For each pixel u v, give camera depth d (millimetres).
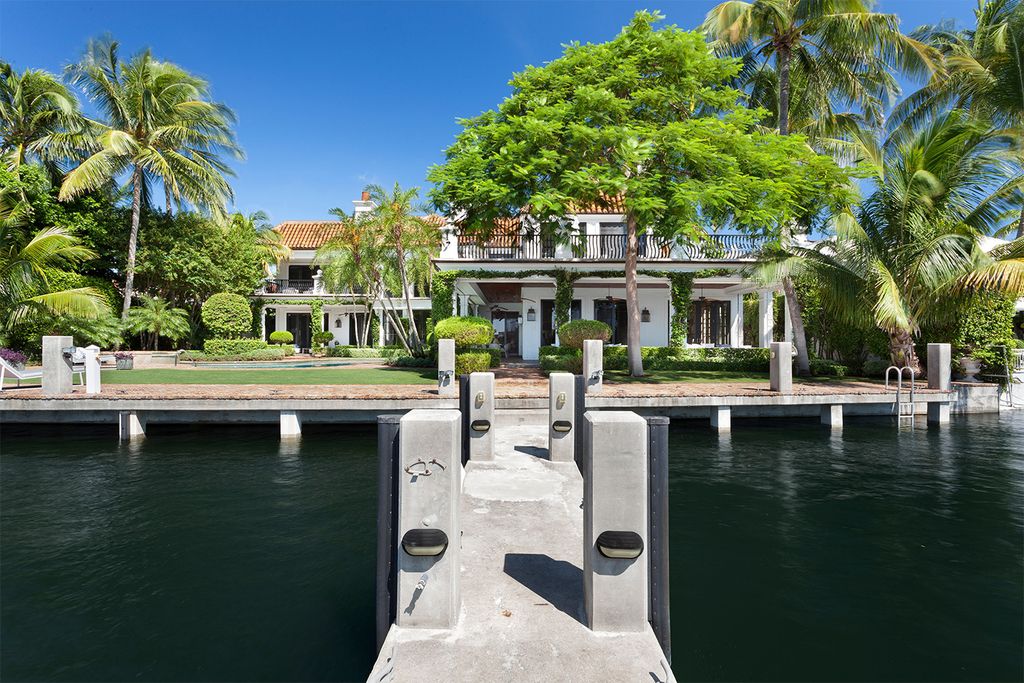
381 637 2719
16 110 19031
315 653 3137
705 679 2912
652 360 17094
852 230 12180
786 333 19062
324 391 10281
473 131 12273
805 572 4246
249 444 8883
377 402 9336
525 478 5418
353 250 18516
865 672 2977
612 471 2607
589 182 10422
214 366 18922
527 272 17016
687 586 4004
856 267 12461
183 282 23656
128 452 8344
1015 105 14797
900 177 12602
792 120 17953
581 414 6273
